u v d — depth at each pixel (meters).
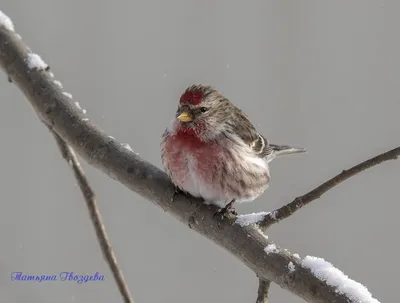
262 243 5.58
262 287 5.52
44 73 7.34
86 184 6.97
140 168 6.80
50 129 7.20
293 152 9.46
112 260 6.71
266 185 7.75
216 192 7.21
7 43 7.47
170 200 6.62
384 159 5.53
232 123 7.43
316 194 5.65
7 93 12.53
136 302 11.02
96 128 7.05
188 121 7.15
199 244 11.72
